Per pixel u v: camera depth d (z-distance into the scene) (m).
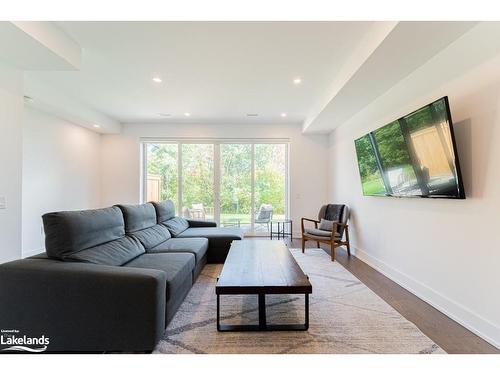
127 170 5.95
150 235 3.31
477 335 1.97
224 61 3.02
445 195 2.22
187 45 2.68
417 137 2.52
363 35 2.49
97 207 5.83
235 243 3.42
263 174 6.15
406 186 2.78
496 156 1.85
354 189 4.47
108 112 5.16
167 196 6.09
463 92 2.11
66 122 4.89
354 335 1.98
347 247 4.36
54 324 1.71
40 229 4.34
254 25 2.33
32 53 2.37
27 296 1.72
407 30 2.02
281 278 2.09
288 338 1.94
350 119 4.62
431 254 2.53
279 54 2.85
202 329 2.05
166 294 2.04
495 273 1.86
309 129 5.54
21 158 2.69
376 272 3.50
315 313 2.33
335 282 3.12
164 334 1.95
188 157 6.09
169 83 3.69
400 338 1.94
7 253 2.55
